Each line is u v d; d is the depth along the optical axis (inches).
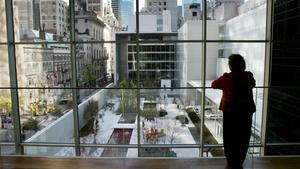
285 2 159.6
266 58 164.6
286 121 165.6
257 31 163.5
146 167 129.9
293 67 163.2
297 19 160.7
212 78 166.4
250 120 115.1
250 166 129.6
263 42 163.6
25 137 175.6
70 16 163.0
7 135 174.6
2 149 171.6
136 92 169.2
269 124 165.9
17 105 173.5
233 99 113.3
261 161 135.4
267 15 161.6
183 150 167.8
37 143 172.9
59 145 170.7
